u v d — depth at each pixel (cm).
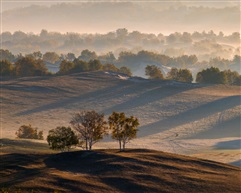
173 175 15238
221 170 16188
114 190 13975
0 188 13488
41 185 13950
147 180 14725
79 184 14188
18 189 13600
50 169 15500
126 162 16088
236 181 15125
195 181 14875
